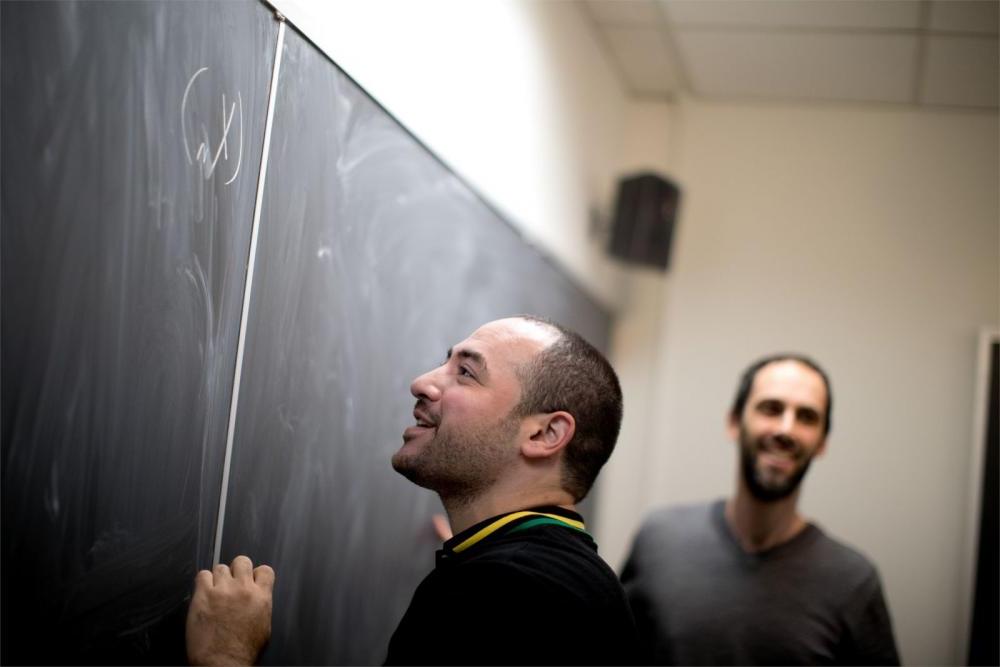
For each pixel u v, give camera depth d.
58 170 1.00
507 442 1.29
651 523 2.44
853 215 3.38
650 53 3.26
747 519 2.26
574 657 1.10
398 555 2.02
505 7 2.31
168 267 1.18
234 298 1.32
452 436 1.29
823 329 3.35
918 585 3.13
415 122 1.83
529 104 2.55
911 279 3.29
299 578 1.60
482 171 2.22
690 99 3.61
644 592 2.30
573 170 3.02
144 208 1.13
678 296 3.54
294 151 1.44
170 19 1.15
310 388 1.56
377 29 1.67
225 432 1.33
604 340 3.46
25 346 0.98
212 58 1.24
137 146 1.11
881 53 2.94
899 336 3.27
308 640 1.65
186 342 1.22
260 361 1.40
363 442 1.79
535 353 1.33
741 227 3.50
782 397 2.24
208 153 1.24
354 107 1.62
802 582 2.18
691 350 3.50
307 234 1.50
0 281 0.94
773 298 3.43
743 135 3.55
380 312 1.79
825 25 2.82
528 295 2.64
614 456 3.52
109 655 1.13
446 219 2.04
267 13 1.36
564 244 2.96
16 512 0.99
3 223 0.94
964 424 3.16
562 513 1.27
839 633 2.13
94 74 1.04
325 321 1.59
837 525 3.22
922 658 3.09
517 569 1.11
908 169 3.34
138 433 1.15
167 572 1.23
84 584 1.09
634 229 3.29
